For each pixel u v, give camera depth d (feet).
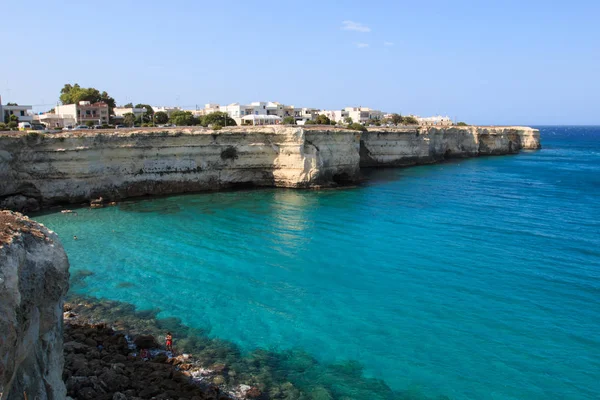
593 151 477.77
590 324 76.33
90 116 291.58
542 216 155.02
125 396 51.70
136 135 172.45
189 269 99.14
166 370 60.13
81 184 160.15
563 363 65.46
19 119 278.26
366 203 173.06
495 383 60.95
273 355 66.49
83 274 94.79
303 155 199.62
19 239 39.22
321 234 127.95
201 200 173.06
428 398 57.88
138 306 80.94
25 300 37.11
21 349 34.96
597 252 113.80
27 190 150.00
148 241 118.32
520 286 91.97
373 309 81.56
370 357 66.54
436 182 231.30
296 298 85.66
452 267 102.58
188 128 211.00
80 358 59.31
